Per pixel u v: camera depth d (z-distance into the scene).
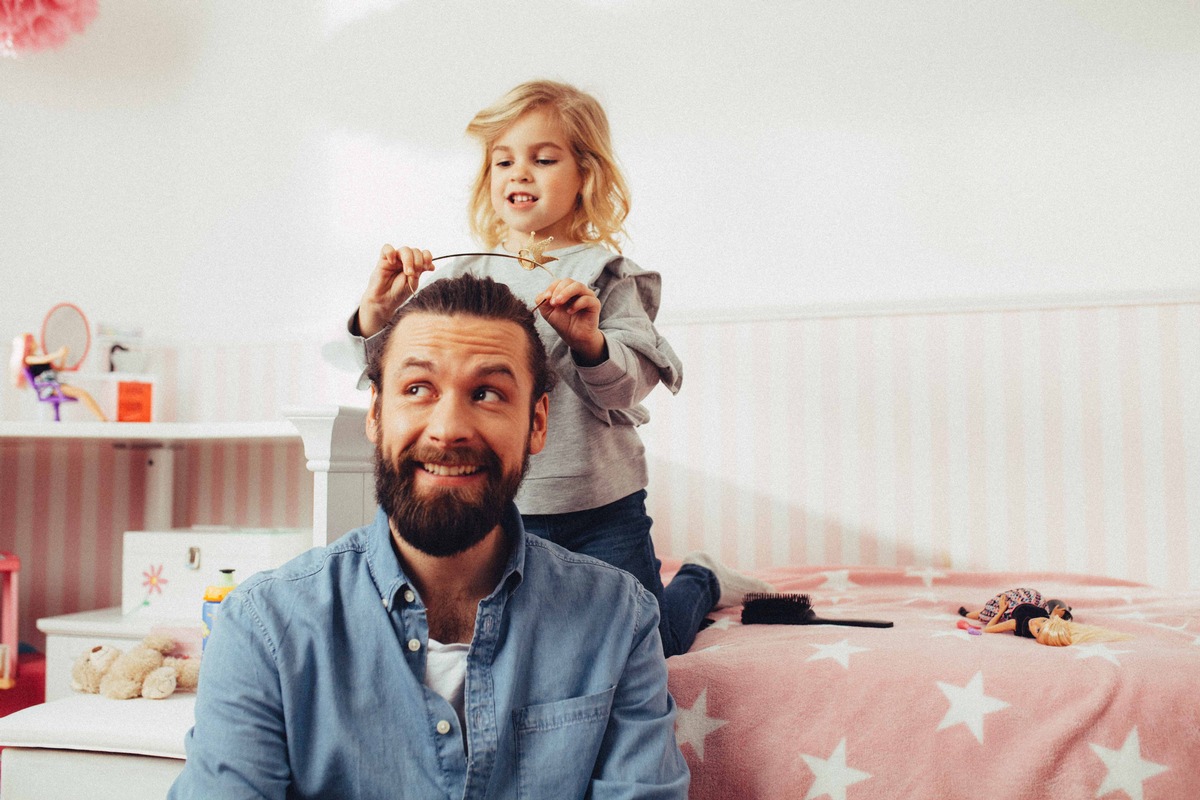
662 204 2.34
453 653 0.83
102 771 1.05
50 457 2.46
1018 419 2.08
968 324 2.12
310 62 2.53
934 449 2.12
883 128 2.23
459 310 0.82
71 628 1.66
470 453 0.79
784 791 1.01
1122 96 2.11
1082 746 0.97
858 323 2.18
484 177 1.54
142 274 2.56
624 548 1.27
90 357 2.19
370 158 2.50
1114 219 2.10
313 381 2.44
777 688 1.06
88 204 2.58
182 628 1.55
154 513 2.27
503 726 0.81
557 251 1.36
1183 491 1.99
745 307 2.24
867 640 1.16
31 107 2.56
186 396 2.54
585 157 1.41
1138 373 2.03
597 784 0.83
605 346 1.10
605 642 0.89
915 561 2.12
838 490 2.16
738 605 1.57
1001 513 2.08
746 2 2.31
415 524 0.79
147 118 2.57
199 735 0.77
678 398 2.27
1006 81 2.17
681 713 1.07
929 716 1.01
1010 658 1.05
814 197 2.26
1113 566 2.02
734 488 2.22
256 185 2.55
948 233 2.18
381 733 0.80
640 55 2.37
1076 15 2.13
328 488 1.29
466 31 2.46
